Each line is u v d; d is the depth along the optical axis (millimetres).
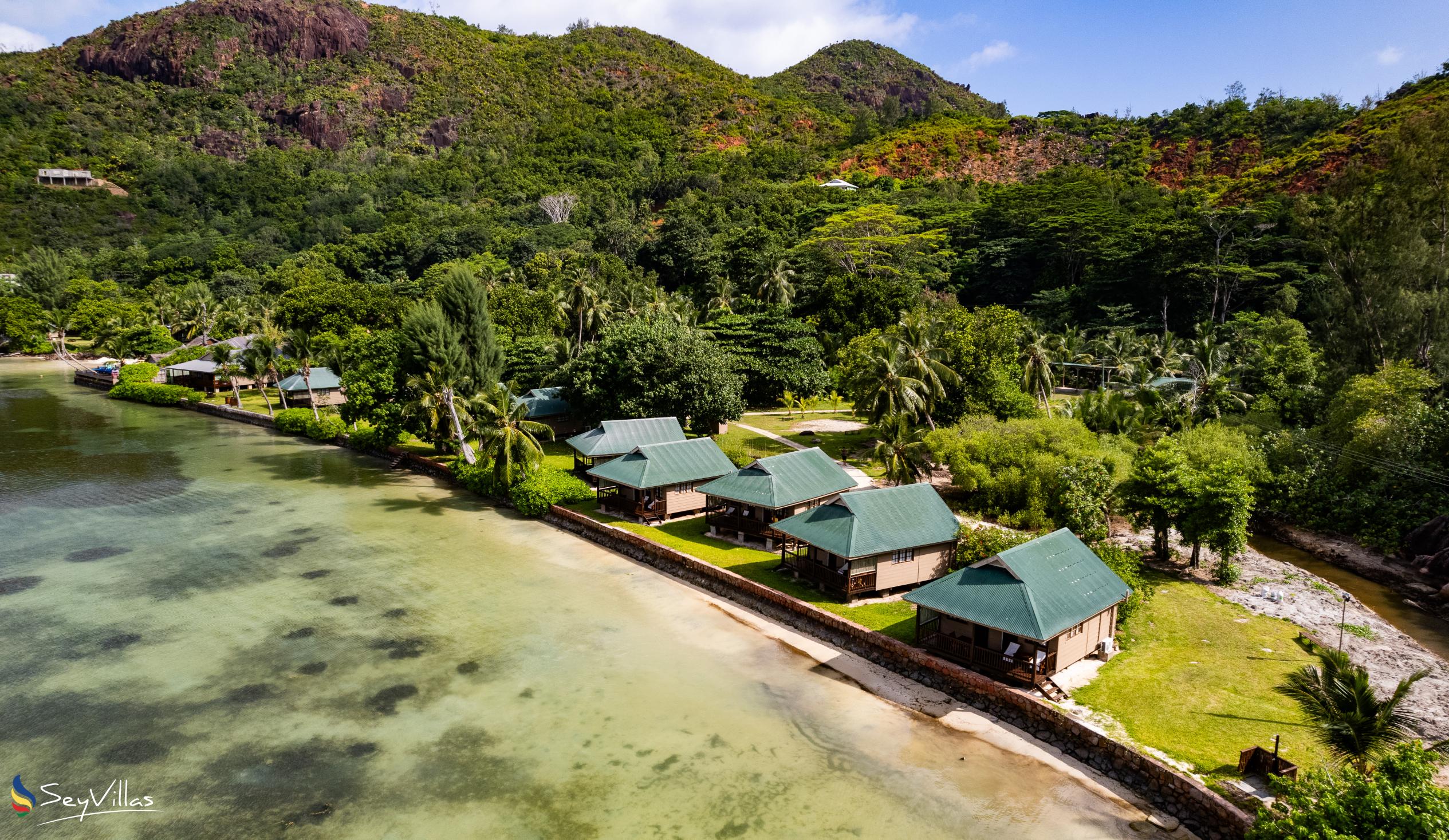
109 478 64438
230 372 96000
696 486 52812
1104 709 28172
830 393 90750
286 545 48375
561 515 53781
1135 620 36156
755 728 28469
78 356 148750
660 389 67312
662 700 30328
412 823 22969
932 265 130875
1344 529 48156
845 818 23500
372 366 73750
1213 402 66125
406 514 55688
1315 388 64438
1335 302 60469
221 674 31797
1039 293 121562
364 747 26797
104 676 31484
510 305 102125
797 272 115188
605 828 22859
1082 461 47594
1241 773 24000
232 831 22500
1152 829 23109
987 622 29766
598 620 37781
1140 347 94500
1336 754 22922
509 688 31031
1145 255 108375
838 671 32969
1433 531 43594
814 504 48031
